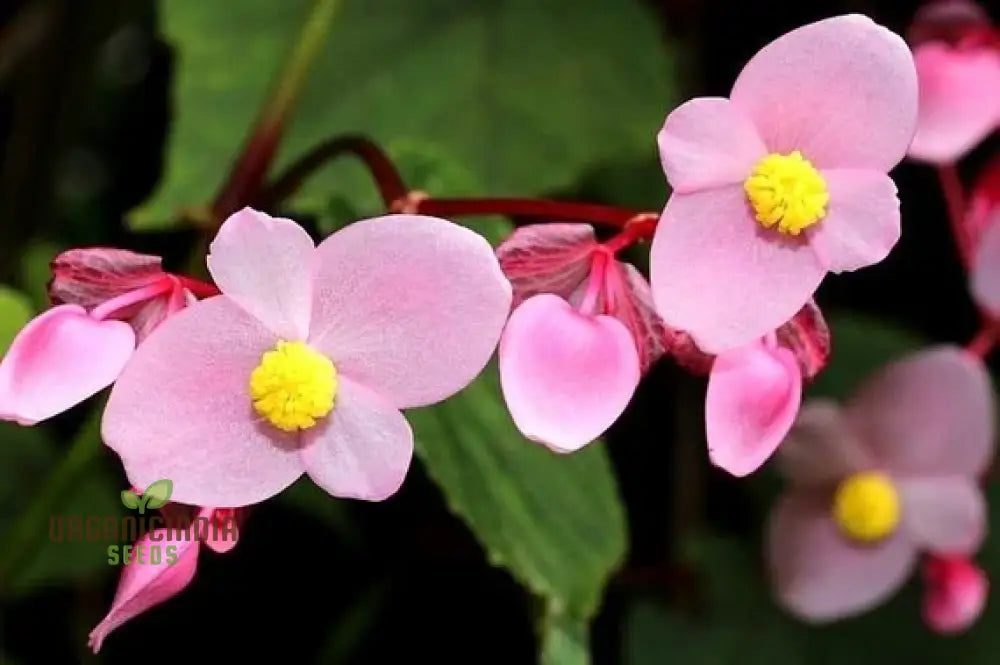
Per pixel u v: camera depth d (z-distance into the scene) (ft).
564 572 1.27
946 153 1.34
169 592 1.11
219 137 1.38
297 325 1.10
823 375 1.56
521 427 1.10
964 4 1.36
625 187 1.46
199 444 1.11
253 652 1.49
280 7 1.40
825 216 1.12
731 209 1.12
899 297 1.63
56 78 1.51
